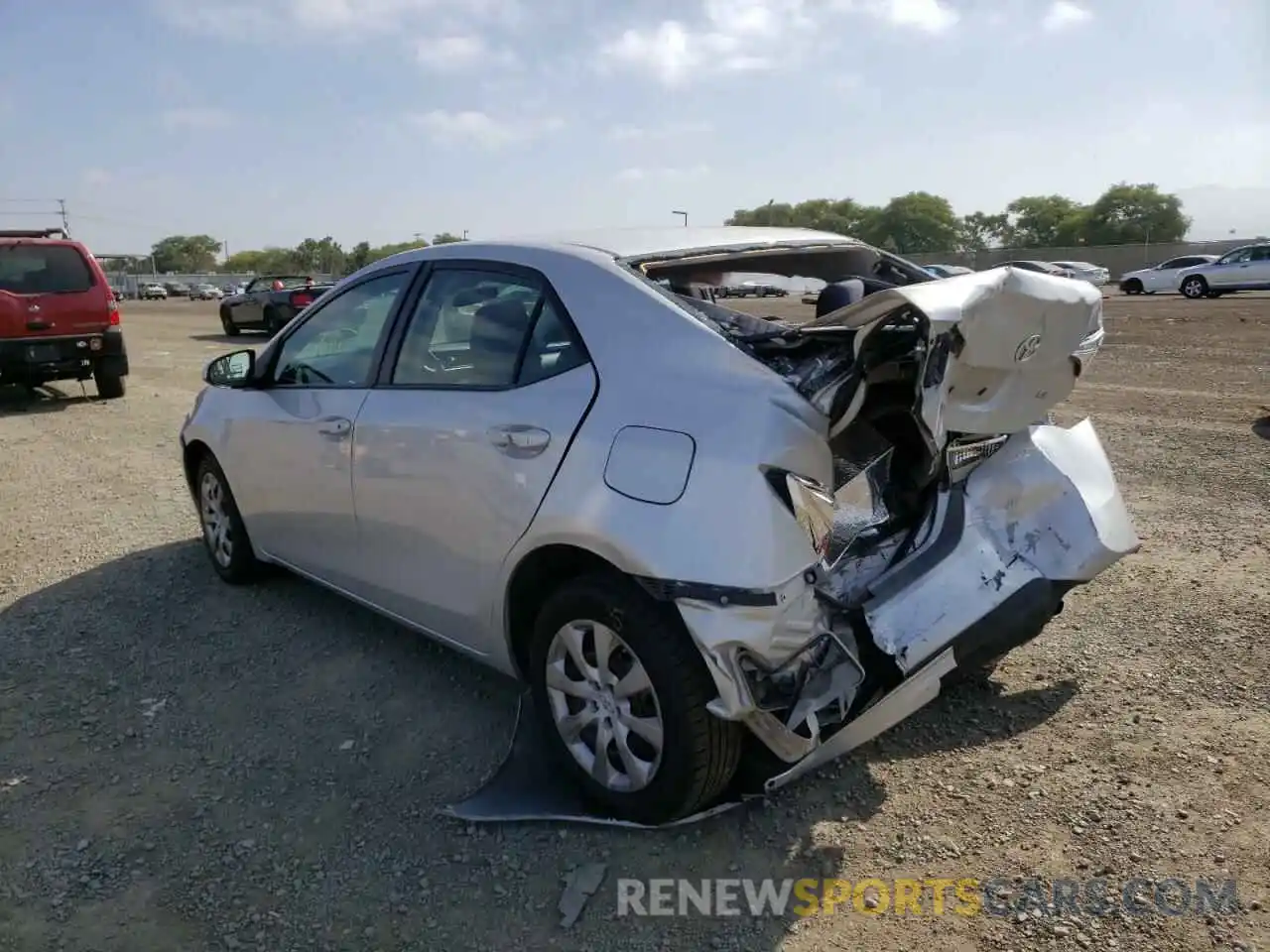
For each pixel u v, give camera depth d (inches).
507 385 132.9
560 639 125.0
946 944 102.0
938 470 127.6
